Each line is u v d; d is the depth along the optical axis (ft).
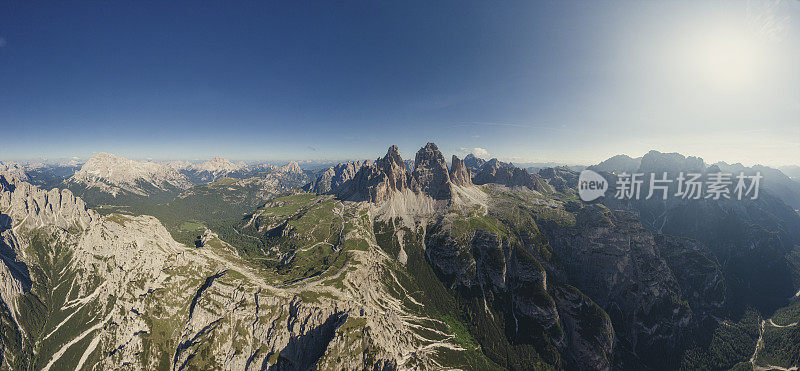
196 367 613.11
